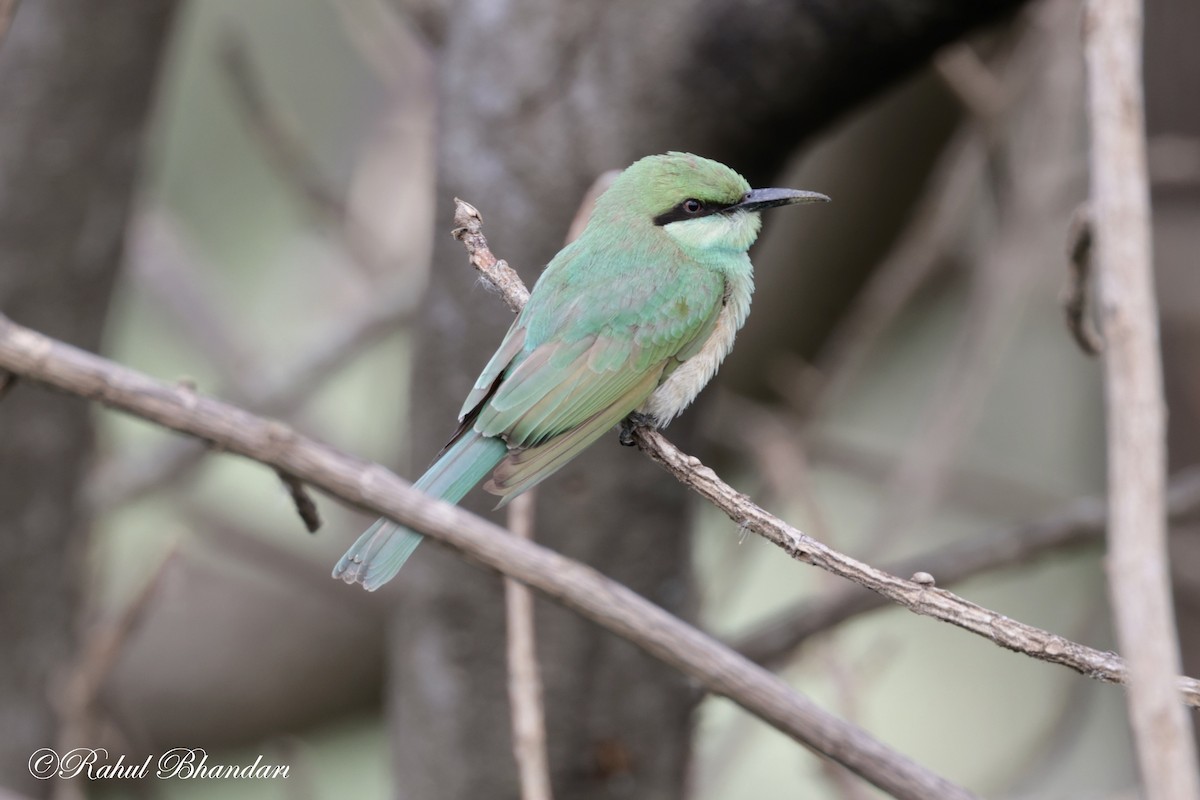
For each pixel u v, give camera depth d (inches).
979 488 598.9
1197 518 474.0
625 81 378.9
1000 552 422.0
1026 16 534.0
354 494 229.9
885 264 550.9
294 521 655.1
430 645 403.9
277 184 685.3
